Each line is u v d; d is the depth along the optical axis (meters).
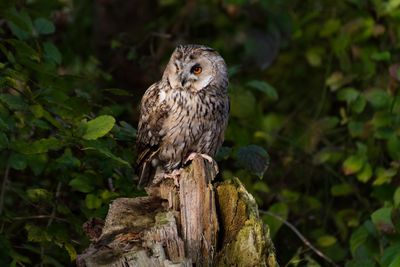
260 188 12.52
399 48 13.79
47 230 9.58
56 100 9.28
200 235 7.90
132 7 15.73
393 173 12.16
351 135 13.06
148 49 14.33
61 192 10.67
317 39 14.84
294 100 14.98
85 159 9.99
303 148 13.68
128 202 8.16
